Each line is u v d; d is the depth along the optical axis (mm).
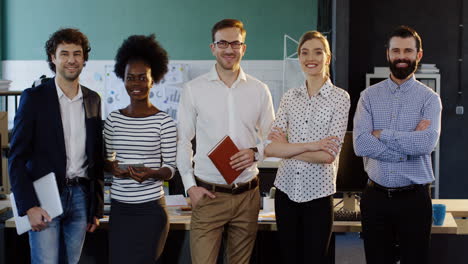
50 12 8508
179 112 3252
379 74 7148
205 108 3172
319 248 3084
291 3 8266
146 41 3195
